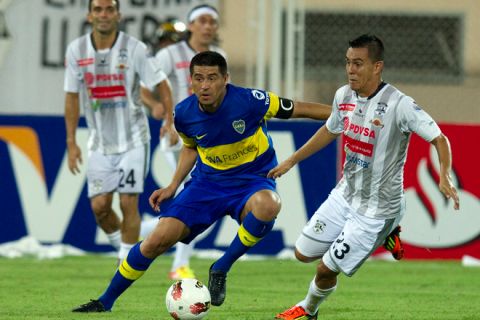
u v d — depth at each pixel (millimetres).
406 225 39688
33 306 24719
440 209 39688
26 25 42969
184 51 33438
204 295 20703
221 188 21688
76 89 29672
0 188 38500
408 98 20438
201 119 21281
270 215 21156
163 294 27547
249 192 21547
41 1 43125
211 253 39156
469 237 39781
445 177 19531
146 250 21641
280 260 38812
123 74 29359
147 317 22484
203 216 21562
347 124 21016
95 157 29797
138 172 29688
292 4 42156
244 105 21328
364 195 21125
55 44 43344
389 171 20844
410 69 51500
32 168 38562
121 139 29594
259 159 21875
